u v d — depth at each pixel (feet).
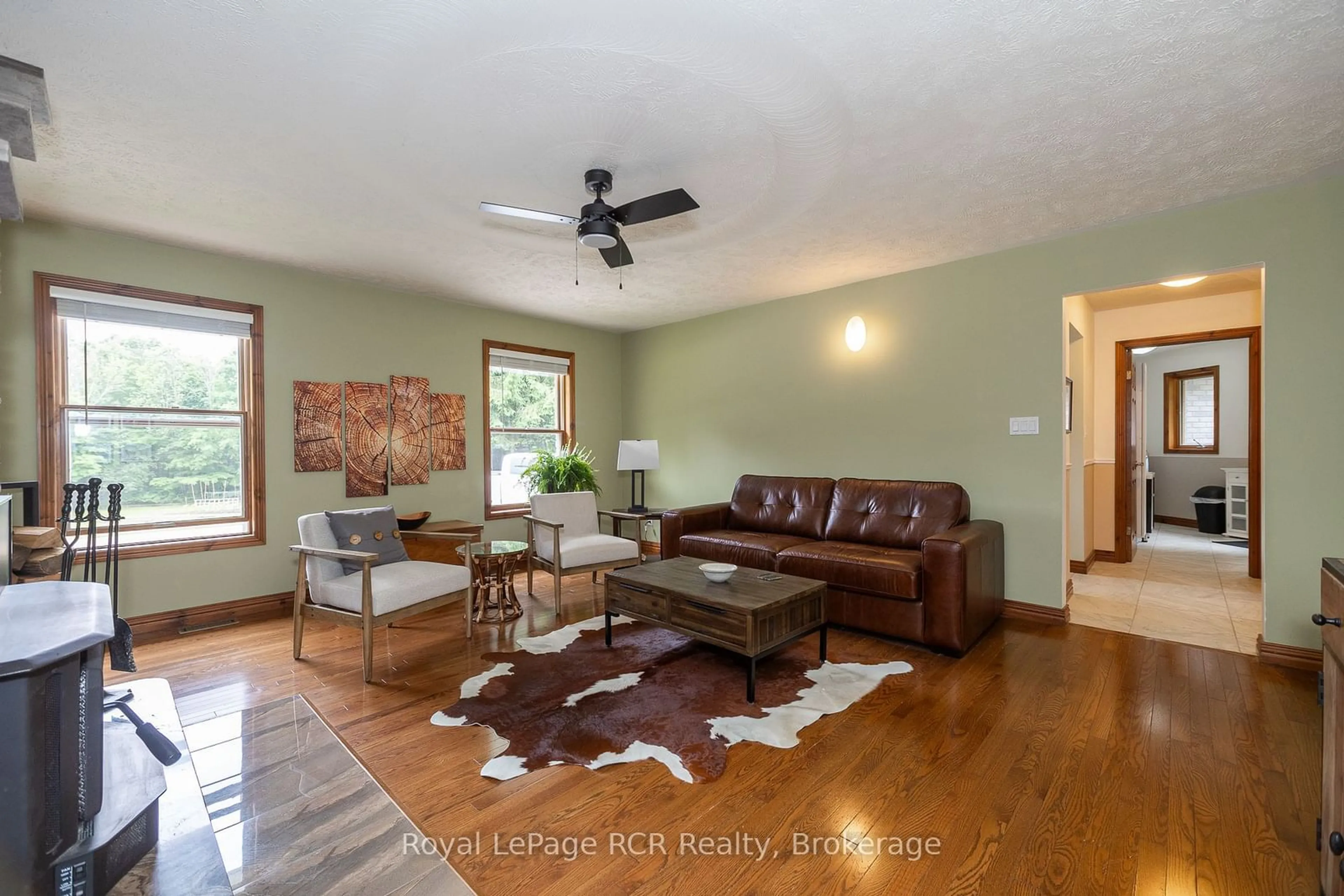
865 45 5.94
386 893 4.40
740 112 7.07
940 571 10.06
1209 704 8.20
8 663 3.06
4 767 3.13
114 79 6.36
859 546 12.48
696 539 13.88
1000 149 8.04
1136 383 20.70
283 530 13.21
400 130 7.46
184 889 3.94
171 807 4.81
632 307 17.13
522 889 4.83
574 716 7.89
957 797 6.08
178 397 12.08
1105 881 4.90
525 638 11.19
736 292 15.49
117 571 8.28
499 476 17.63
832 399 15.21
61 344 10.78
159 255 11.61
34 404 10.37
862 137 7.68
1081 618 12.29
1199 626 11.71
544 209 10.01
